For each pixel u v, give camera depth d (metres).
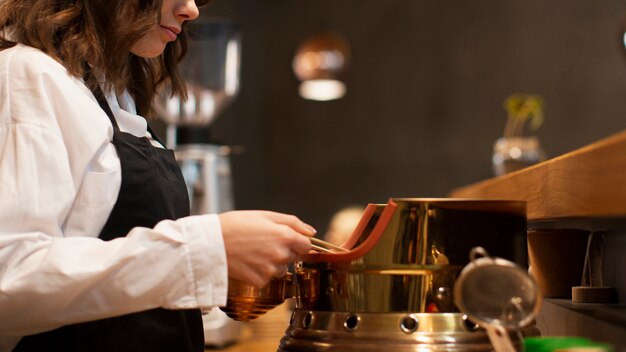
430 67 8.34
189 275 1.06
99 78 1.30
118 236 1.22
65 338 1.23
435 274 0.97
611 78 7.94
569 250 1.35
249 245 1.07
